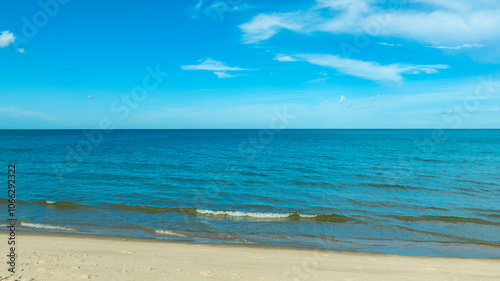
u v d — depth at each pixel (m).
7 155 40.47
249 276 7.41
